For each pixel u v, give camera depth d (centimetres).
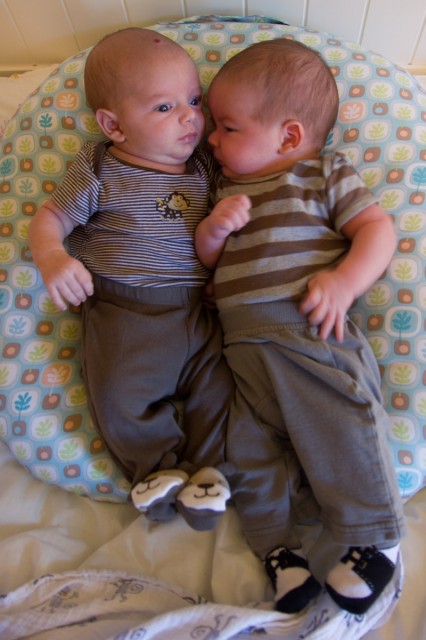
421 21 102
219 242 77
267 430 71
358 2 99
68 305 86
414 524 76
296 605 63
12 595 67
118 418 70
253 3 101
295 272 73
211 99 80
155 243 79
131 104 77
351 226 75
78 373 83
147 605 67
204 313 82
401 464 73
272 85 75
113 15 105
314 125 79
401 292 79
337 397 66
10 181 89
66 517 79
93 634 64
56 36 112
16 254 85
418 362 76
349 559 64
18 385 80
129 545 74
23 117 92
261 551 69
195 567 72
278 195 76
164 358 74
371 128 87
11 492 81
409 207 82
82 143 90
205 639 60
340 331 70
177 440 73
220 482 66
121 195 79
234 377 76
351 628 63
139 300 77
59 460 78
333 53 91
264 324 72
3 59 119
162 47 77
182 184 82
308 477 66
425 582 70
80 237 84
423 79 110
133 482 70
